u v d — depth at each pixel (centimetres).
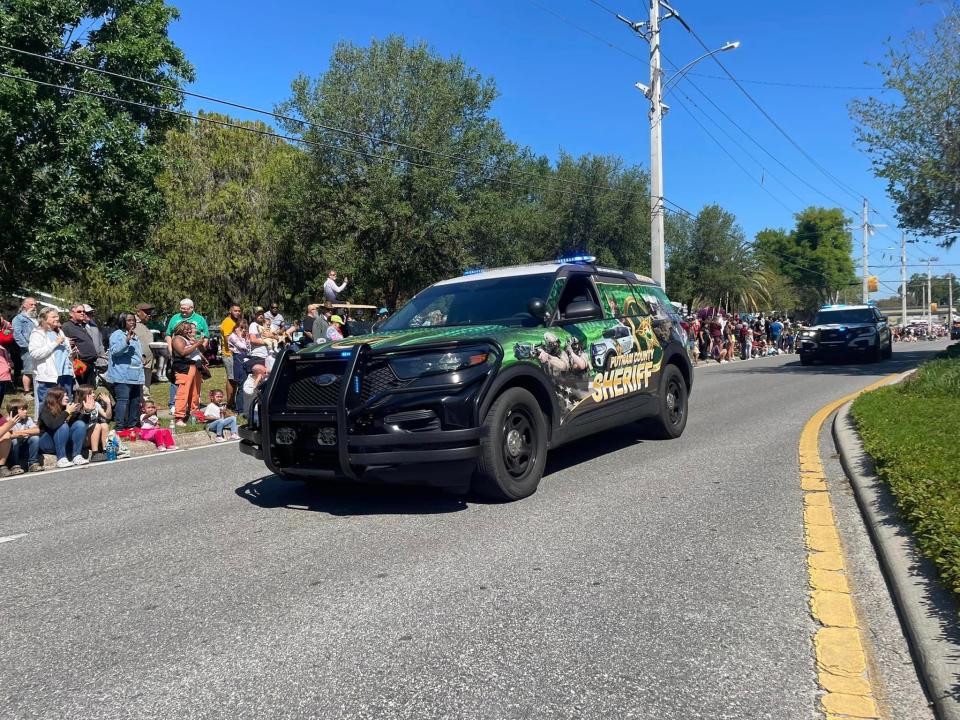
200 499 661
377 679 308
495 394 564
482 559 452
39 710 295
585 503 581
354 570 442
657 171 2344
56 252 1888
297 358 578
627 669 310
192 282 3491
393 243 3003
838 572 418
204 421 1152
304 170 3080
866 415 866
